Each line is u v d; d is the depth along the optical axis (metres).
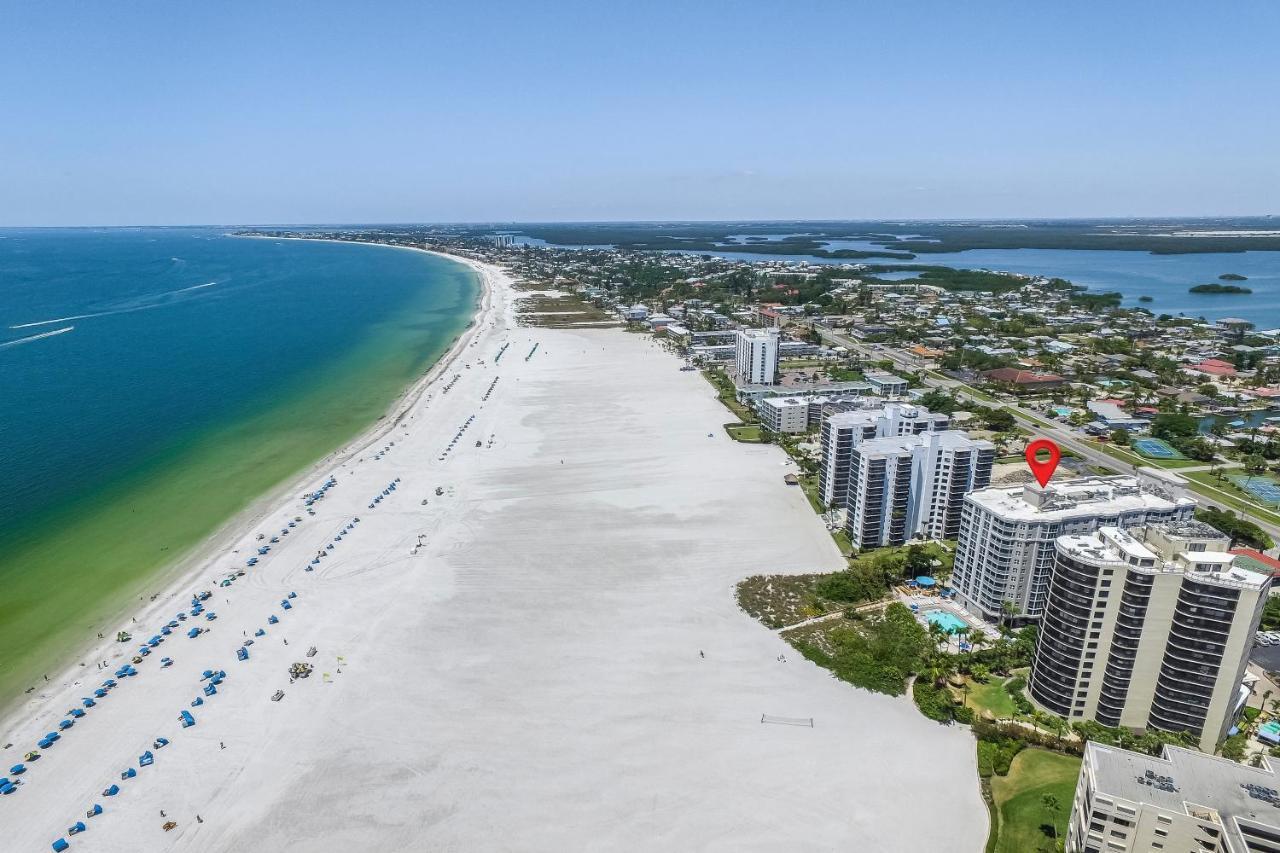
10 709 115.75
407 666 124.12
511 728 109.56
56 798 97.88
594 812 94.38
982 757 104.56
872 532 167.75
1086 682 112.25
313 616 139.50
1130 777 81.94
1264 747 108.00
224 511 185.50
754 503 192.25
